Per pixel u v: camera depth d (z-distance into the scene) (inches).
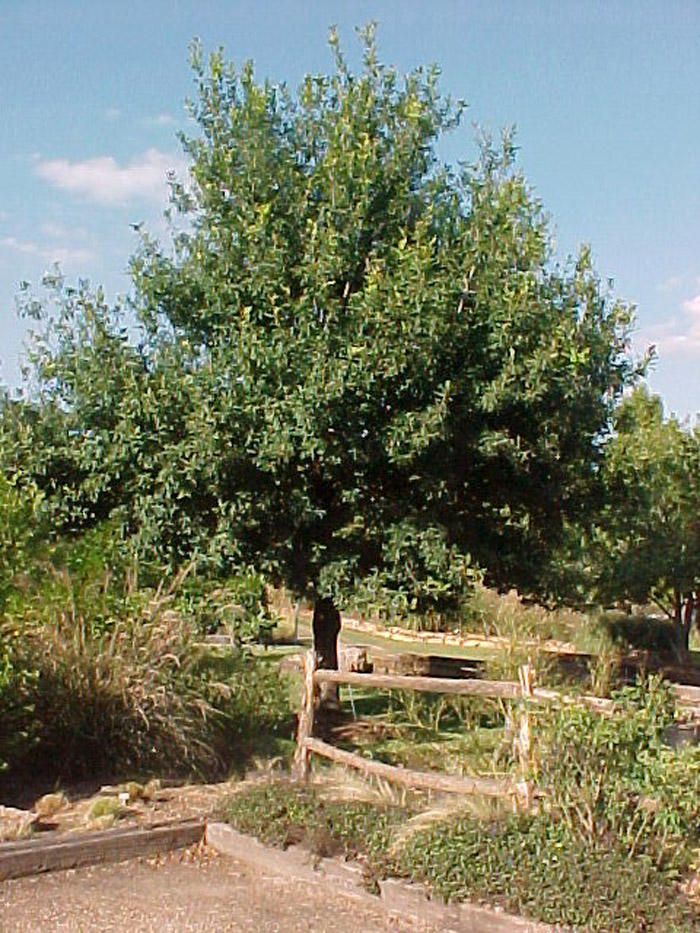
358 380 398.9
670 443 759.7
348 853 270.8
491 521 478.0
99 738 351.9
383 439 411.5
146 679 356.2
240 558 426.6
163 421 416.5
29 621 348.2
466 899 236.8
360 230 439.8
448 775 311.4
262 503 420.5
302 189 453.7
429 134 468.8
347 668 682.8
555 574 531.2
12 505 343.0
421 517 431.5
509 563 482.3
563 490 472.1
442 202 467.2
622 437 717.9
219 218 454.3
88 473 441.7
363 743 412.2
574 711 257.0
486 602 868.0
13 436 446.3
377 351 402.0
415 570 427.5
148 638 366.9
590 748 248.4
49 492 443.2
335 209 439.5
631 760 247.3
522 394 422.3
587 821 245.3
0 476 355.3
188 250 462.9
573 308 464.4
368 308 408.2
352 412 404.5
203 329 452.1
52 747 351.3
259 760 370.0
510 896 231.5
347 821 279.6
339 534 436.8
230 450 405.4
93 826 300.0
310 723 345.7
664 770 243.4
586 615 850.8
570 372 430.6
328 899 259.4
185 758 359.9
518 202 459.8
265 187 452.8
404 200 453.1
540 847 242.8
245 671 410.0
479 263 435.5
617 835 243.1
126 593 385.7
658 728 252.2
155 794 336.5
